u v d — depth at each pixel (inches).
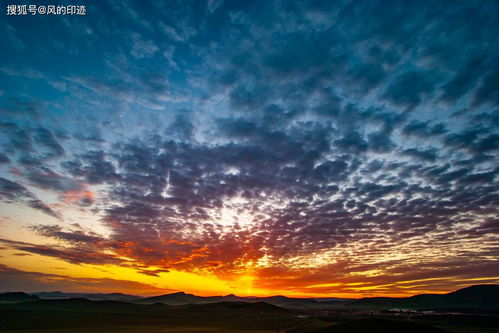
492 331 3255.4
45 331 2564.0
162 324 3348.9
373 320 2190.0
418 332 2009.1
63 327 2910.9
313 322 3550.7
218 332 2588.6
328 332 2076.8
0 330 2689.5
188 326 3132.4
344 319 4079.7
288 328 2930.6
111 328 2842.0
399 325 2089.1
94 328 2832.2
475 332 3157.0
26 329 2763.3
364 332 1994.3
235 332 2598.4
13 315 3912.4
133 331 2583.7
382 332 1975.9
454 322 3993.6
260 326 3159.5
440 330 2078.0
